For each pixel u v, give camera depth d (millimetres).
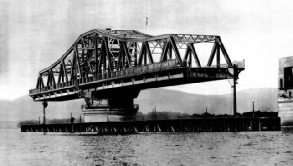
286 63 116688
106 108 124062
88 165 60125
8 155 75188
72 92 135250
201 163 59156
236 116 101875
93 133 124062
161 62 95875
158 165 58219
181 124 112188
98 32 118938
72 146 88188
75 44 129875
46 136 136250
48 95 151375
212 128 106375
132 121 120438
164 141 89625
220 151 71312
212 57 96188
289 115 114938
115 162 61906
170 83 103312
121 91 123875
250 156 65188
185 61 92375
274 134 101000
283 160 61062
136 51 115625
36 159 68375
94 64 129250
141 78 104188
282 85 117500
